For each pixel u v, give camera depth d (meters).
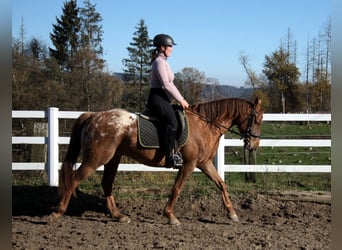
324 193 8.05
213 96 37.62
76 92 22.45
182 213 7.24
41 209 7.32
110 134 5.95
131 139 5.98
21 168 8.27
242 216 7.11
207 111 6.46
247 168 8.39
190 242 5.40
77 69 24.48
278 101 40.00
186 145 6.12
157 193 8.04
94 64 24.62
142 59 35.00
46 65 22.75
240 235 5.77
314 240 5.60
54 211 6.25
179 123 6.05
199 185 8.44
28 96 18.88
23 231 5.84
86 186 8.38
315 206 7.43
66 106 20.30
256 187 8.47
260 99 6.55
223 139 8.34
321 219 6.89
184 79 37.25
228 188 8.25
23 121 11.15
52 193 8.05
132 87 31.61
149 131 6.00
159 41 6.04
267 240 5.54
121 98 26.47
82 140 6.08
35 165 8.30
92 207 7.43
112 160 6.55
